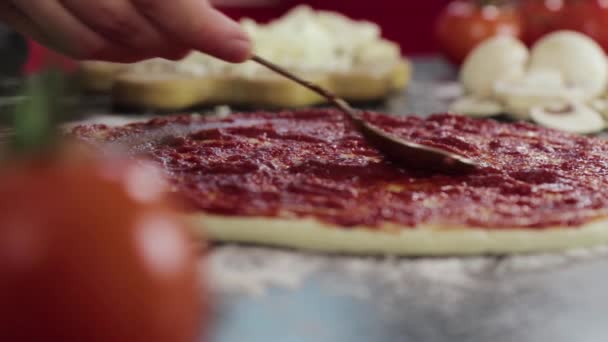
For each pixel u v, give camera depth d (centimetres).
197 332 27
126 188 26
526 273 42
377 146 50
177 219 26
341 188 48
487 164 52
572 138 58
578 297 39
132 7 52
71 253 24
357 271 41
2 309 24
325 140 55
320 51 77
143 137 56
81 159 26
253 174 50
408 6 119
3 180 25
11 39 76
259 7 120
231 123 60
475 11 87
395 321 36
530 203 47
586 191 49
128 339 25
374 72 72
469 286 40
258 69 72
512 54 74
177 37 52
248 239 44
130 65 73
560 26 85
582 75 74
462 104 71
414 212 45
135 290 25
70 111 26
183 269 26
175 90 68
